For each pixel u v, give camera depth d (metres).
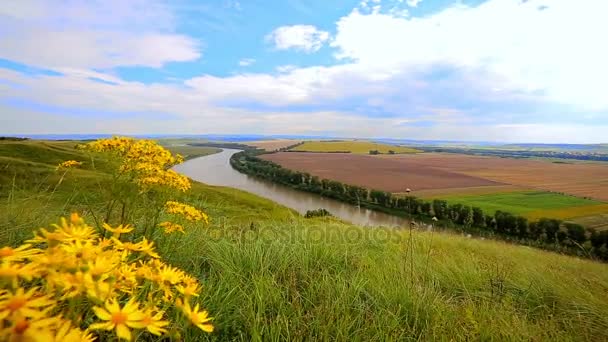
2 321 0.71
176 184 3.22
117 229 1.25
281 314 2.54
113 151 3.00
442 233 11.60
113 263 1.04
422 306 2.94
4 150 41.69
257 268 3.47
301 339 2.18
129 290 1.19
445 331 2.56
